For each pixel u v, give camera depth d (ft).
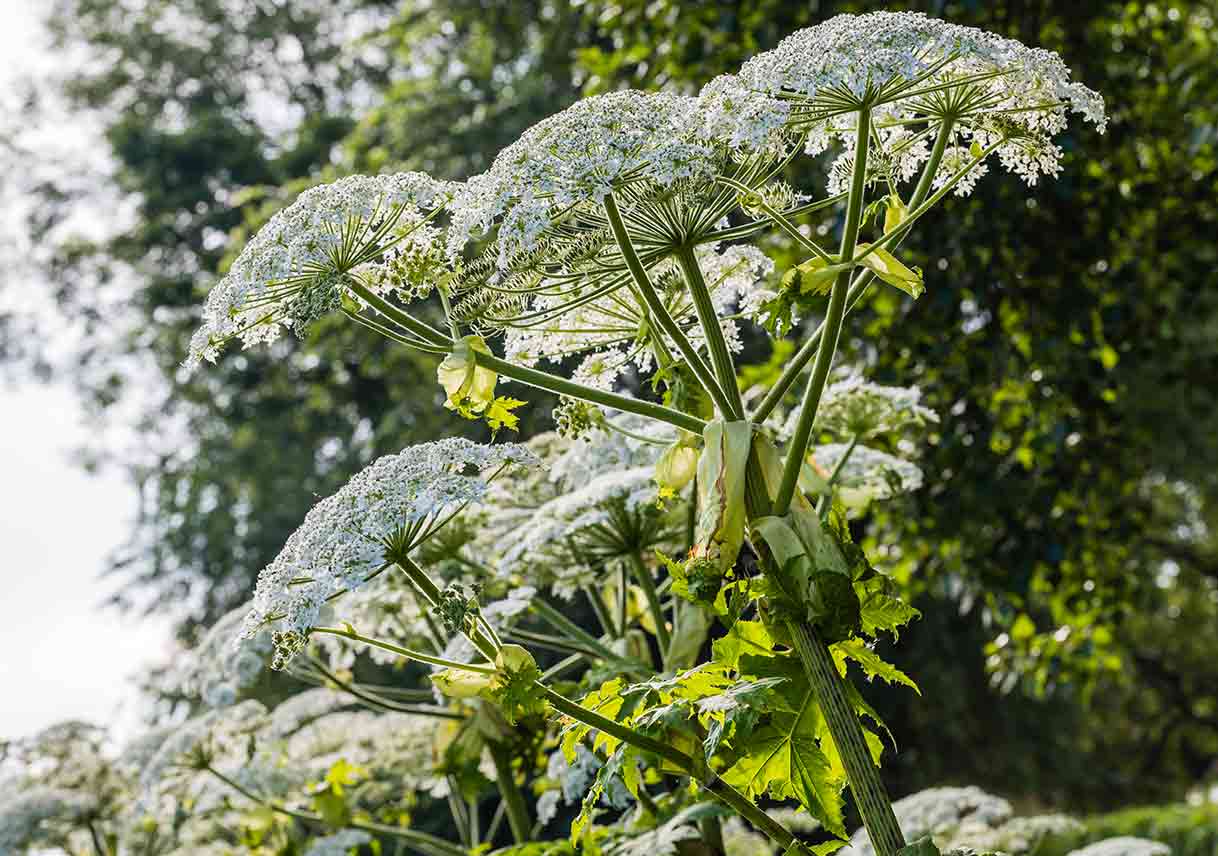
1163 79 29.96
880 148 8.74
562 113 7.77
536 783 15.15
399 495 7.88
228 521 64.75
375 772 17.71
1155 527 57.72
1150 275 30.14
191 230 71.20
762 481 8.21
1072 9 26.89
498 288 8.31
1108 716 69.36
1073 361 26.66
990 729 56.59
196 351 8.44
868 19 7.45
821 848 8.43
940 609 48.37
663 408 8.45
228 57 74.95
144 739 17.98
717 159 7.61
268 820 16.87
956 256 25.58
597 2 32.19
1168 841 37.91
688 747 9.18
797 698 8.29
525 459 8.39
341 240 8.39
